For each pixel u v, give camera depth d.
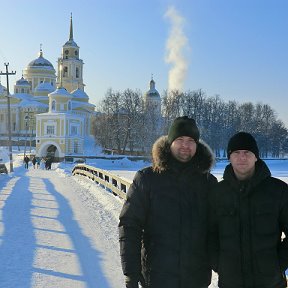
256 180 3.80
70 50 116.62
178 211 4.00
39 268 8.00
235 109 105.75
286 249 3.78
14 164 70.38
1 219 12.83
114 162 76.81
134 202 4.09
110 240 10.37
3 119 117.06
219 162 72.69
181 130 4.12
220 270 3.90
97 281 7.34
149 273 4.00
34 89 121.62
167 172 4.10
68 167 60.47
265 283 3.75
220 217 3.91
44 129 83.44
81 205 16.23
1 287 6.93
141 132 86.62
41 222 12.49
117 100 96.25
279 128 116.56
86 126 108.19
